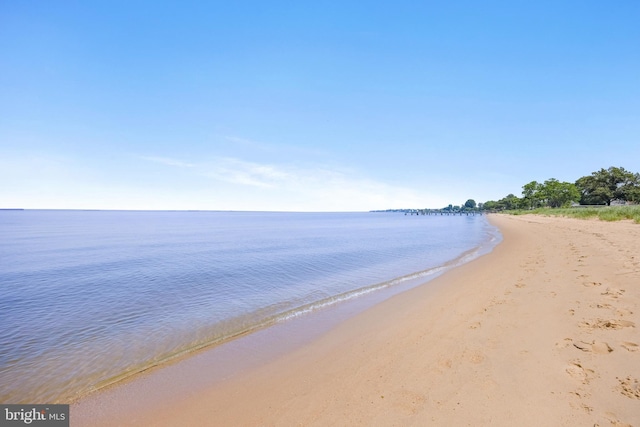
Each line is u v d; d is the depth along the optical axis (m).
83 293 11.56
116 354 6.32
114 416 4.19
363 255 20.44
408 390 4.01
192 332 7.42
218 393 4.55
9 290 12.16
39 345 6.85
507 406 3.44
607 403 3.32
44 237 41.47
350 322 7.46
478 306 7.33
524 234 27.31
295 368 5.17
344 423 3.47
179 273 15.16
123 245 30.25
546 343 4.88
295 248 25.64
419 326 6.50
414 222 88.25
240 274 14.64
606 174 89.81
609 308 6.07
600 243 14.94
